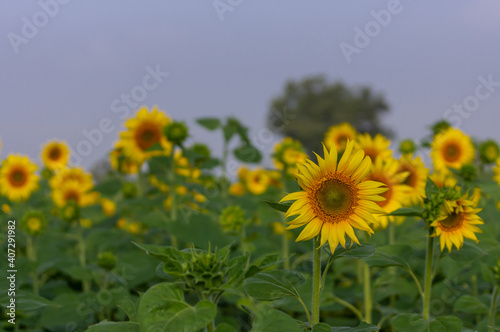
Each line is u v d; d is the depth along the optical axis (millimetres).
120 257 4160
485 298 3652
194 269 2293
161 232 4691
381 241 3801
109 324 2385
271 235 4680
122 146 4523
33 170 4668
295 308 3393
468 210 3043
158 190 4723
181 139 4250
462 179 4020
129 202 4488
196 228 4012
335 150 2621
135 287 4094
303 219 2592
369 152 3746
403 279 3756
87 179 4895
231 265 2416
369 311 3678
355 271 4348
